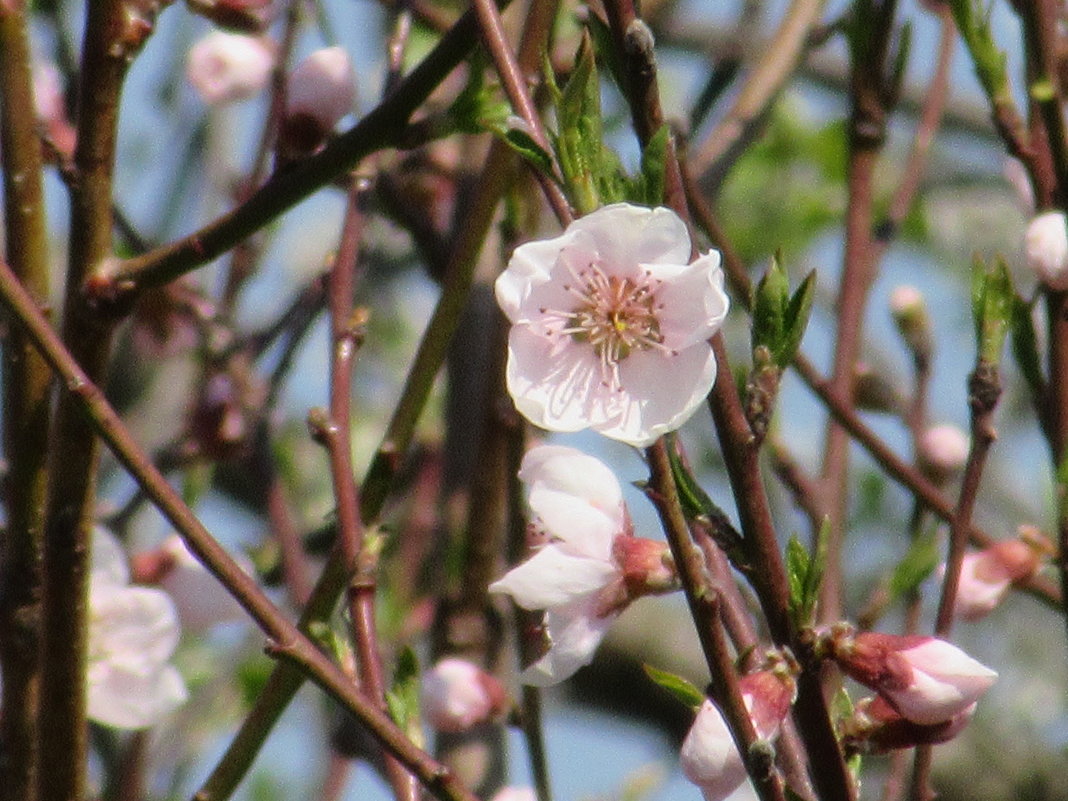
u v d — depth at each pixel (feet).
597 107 2.98
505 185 3.42
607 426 2.96
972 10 3.40
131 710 3.43
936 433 3.74
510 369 2.98
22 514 3.25
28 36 3.24
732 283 3.58
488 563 3.70
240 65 3.83
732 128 3.87
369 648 3.24
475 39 3.13
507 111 3.17
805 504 3.58
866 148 3.66
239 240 3.20
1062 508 3.28
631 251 2.98
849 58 3.68
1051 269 3.34
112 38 3.22
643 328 2.98
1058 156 3.31
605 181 2.98
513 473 3.65
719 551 3.15
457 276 3.40
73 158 3.23
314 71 3.21
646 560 3.00
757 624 3.40
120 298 3.21
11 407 3.24
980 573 3.49
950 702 2.96
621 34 2.97
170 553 3.55
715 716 2.95
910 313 3.76
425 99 3.16
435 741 3.69
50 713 3.22
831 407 3.52
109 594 3.45
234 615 3.56
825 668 3.20
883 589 3.35
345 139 3.17
